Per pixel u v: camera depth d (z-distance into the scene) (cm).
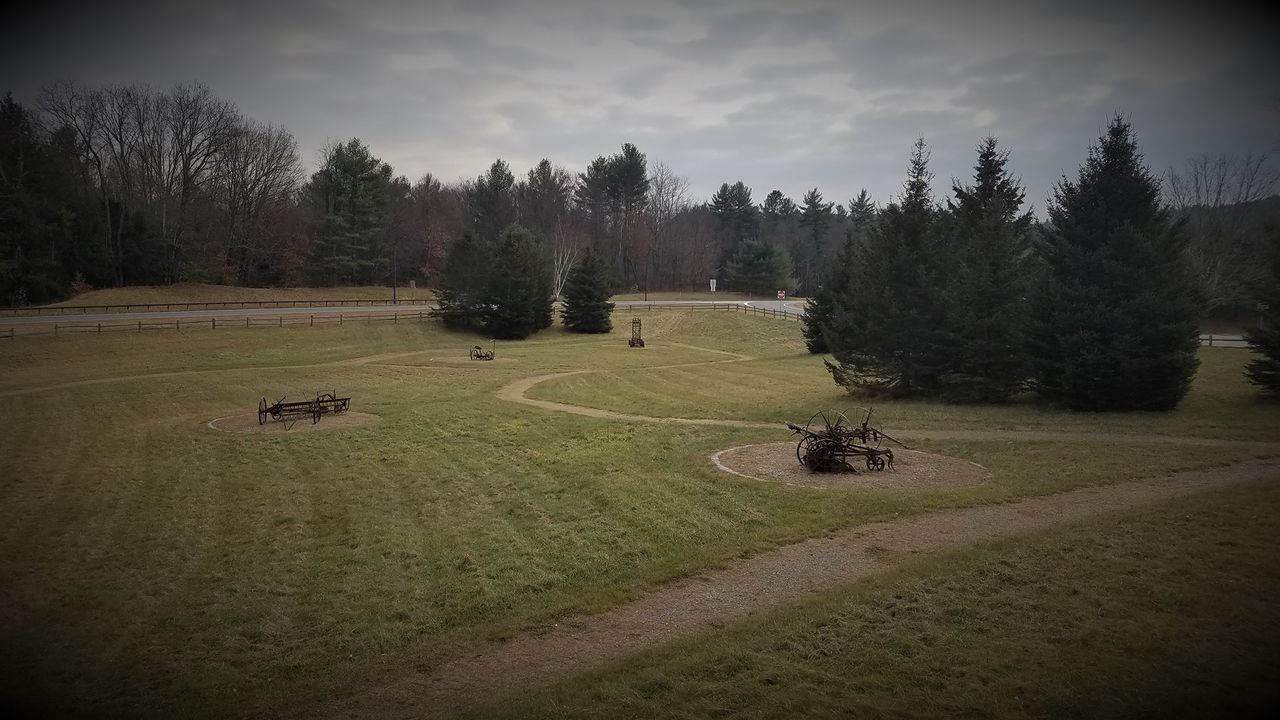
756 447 1975
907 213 3016
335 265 8975
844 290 5006
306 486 1780
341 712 762
